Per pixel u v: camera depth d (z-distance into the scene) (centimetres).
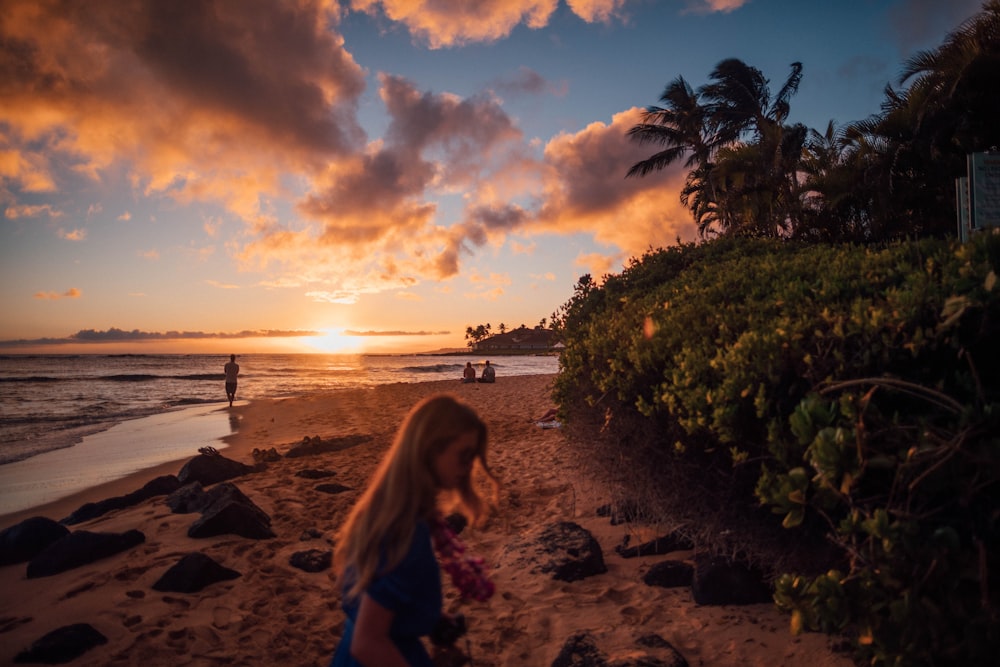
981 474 207
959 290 263
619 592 450
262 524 627
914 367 261
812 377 286
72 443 1477
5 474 1096
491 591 188
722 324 388
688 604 418
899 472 214
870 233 1745
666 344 407
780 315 371
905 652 206
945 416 235
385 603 162
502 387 2717
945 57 1522
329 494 789
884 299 324
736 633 372
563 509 674
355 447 1170
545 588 468
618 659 336
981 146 1512
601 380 457
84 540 542
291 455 1104
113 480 1034
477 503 194
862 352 275
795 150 2172
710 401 329
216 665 372
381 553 165
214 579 492
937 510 206
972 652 193
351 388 3466
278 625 425
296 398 2547
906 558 208
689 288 524
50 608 445
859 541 245
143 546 574
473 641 396
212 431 1633
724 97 2859
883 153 1627
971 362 223
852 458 223
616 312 575
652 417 395
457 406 179
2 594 475
